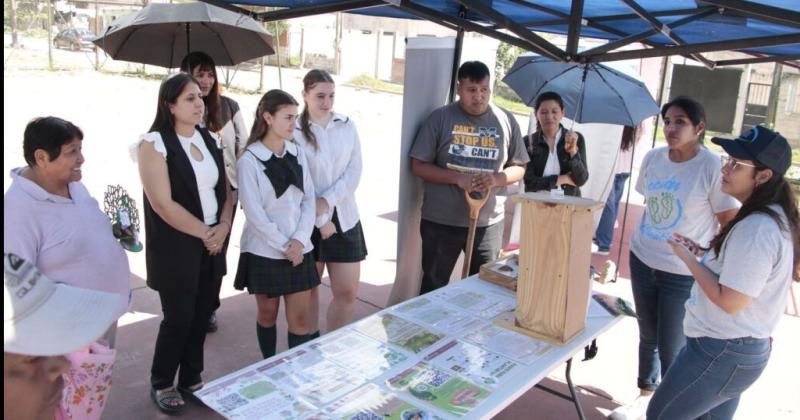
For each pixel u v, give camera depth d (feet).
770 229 6.86
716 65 12.44
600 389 12.18
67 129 7.50
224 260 10.24
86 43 76.79
